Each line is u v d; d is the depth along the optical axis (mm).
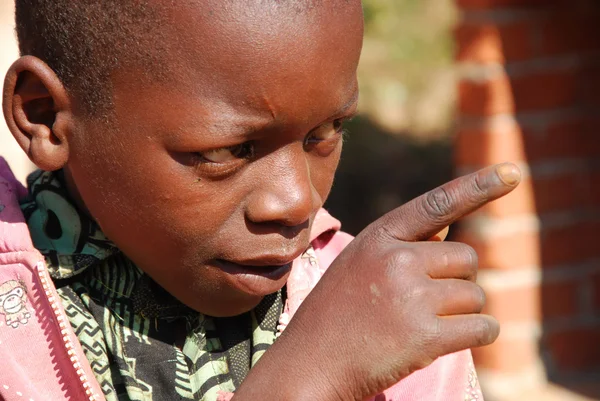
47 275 2111
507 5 5605
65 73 2020
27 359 2135
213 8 1835
